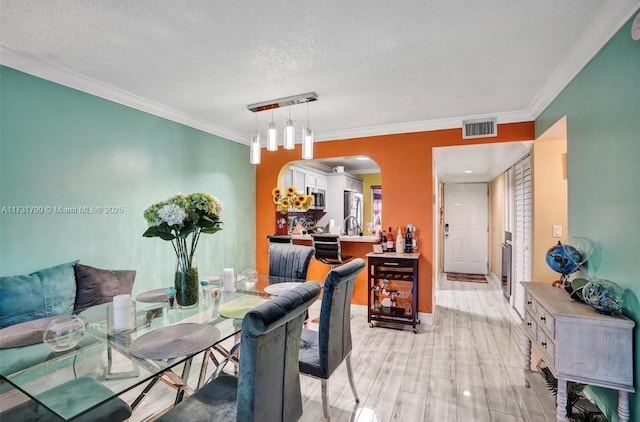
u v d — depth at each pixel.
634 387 1.50
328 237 3.64
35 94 2.25
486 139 3.39
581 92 2.08
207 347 1.45
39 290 2.10
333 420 1.95
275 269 3.05
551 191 3.21
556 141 3.18
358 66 2.29
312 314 3.99
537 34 1.87
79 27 1.81
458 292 5.13
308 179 5.99
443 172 5.79
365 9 1.65
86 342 1.50
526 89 2.69
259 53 2.11
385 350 2.94
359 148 3.97
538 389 2.23
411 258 3.38
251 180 4.54
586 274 2.04
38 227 2.26
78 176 2.50
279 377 1.32
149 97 2.91
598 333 1.56
